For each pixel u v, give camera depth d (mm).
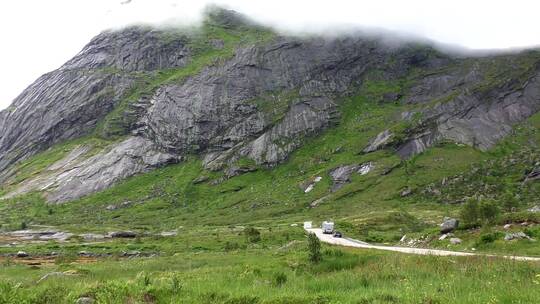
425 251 43094
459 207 162750
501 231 52281
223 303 16828
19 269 51000
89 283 20516
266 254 51719
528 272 20406
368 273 23391
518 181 188250
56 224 183500
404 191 195875
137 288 18719
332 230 101875
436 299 14805
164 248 87438
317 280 22422
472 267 22547
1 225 170250
